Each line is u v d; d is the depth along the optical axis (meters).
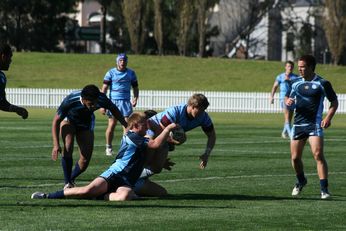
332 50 143.25
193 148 47.72
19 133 57.50
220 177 33.91
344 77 133.62
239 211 24.27
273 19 169.88
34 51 169.00
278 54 177.00
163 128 27.38
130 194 25.89
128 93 45.44
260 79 134.88
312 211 24.53
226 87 131.12
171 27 167.25
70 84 133.00
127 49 178.75
